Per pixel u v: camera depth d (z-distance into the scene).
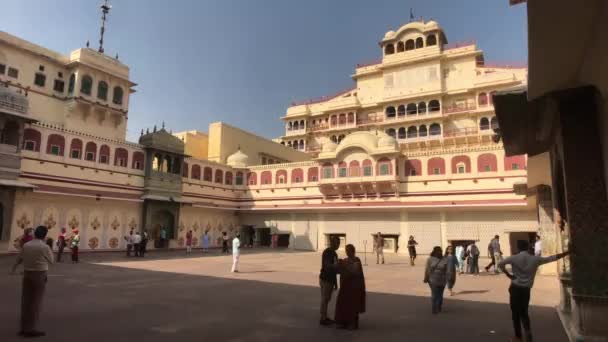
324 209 35.12
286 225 37.97
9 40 28.94
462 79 43.41
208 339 7.20
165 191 32.53
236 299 11.17
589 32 5.20
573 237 6.95
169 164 33.75
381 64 47.47
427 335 7.64
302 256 27.92
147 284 13.75
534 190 18.94
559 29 5.14
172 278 15.41
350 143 34.19
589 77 6.32
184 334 7.48
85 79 32.38
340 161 34.84
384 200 32.94
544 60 6.02
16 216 24.28
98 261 21.73
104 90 33.56
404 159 33.09
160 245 32.16
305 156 52.19
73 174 27.12
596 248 6.79
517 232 29.02
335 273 8.55
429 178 31.78
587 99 7.07
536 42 5.48
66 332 7.42
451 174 31.06
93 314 8.96
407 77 45.62
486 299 11.84
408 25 46.50
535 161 12.23
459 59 44.00
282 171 38.72
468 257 19.58
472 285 14.93
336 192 35.28
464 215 30.53
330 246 8.71
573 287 6.87
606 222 6.78
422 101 44.12
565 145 7.12
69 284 13.25
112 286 13.13
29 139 25.12
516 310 7.09
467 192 30.17
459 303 11.14
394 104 45.72
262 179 39.69
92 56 32.88
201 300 10.94
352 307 8.10
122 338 7.13
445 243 30.72
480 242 29.73
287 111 55.00
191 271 17.89
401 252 32.16
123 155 30.42
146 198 30.75
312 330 7.93
